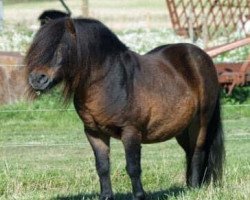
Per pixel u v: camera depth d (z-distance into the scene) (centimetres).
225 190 1222
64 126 2142
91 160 1645
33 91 1038
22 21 3966
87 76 1072
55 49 1030
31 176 1409
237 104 2375
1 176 1401
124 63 1108
